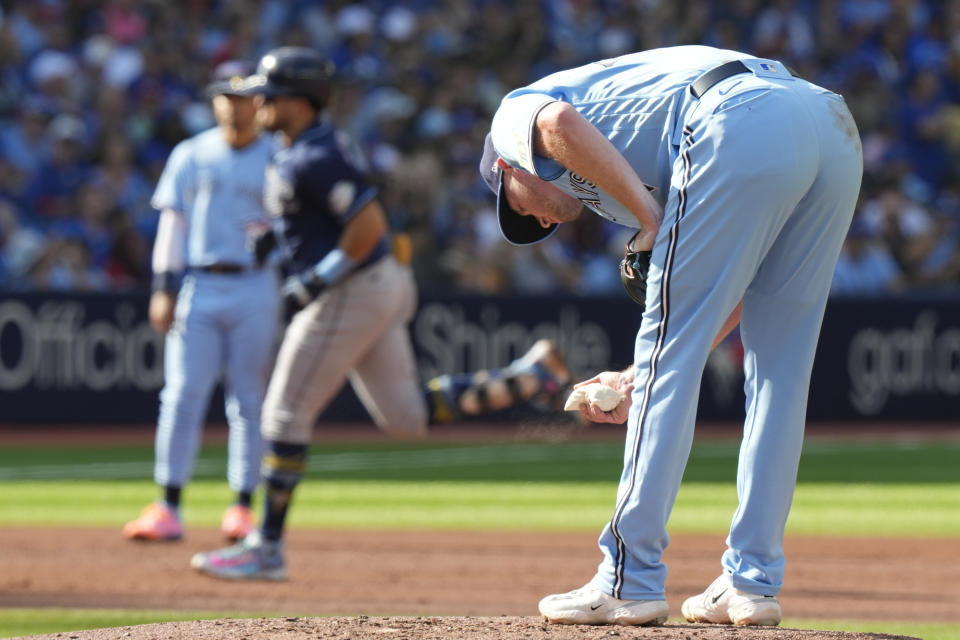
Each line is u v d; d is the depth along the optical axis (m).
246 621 12.46
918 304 54.03
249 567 19.42
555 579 19.78
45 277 48.75
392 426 20.81
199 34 61.03
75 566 20.83
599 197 12.33
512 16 66.75
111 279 50.53
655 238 11.59
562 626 11.70
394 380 20.38
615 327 51.50
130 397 47.56
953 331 54.38
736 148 11.11
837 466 39.97
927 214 62.72
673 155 11.55
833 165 11.52
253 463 24.05
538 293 51.78
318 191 19.02
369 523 26.88
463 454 43.25
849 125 11.71
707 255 11.29
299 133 19.59
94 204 51.19
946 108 68.62
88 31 59.97
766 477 12.31
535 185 12.49
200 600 17.72
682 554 22.66
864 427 53.34
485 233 56.22
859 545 24.09
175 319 24.55
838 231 11.91
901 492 33.44
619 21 68.81
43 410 46.94
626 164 11.48
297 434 19.56
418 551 22.84
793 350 12.21
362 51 63.19
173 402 24.23
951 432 52.41
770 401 12.27
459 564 21.30
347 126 59.72
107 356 47.38
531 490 33.22
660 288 11.48
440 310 49.94
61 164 52.59
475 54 65.62
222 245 24.38
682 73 11.65
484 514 28.42
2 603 17.33
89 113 55.41
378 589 18.78
